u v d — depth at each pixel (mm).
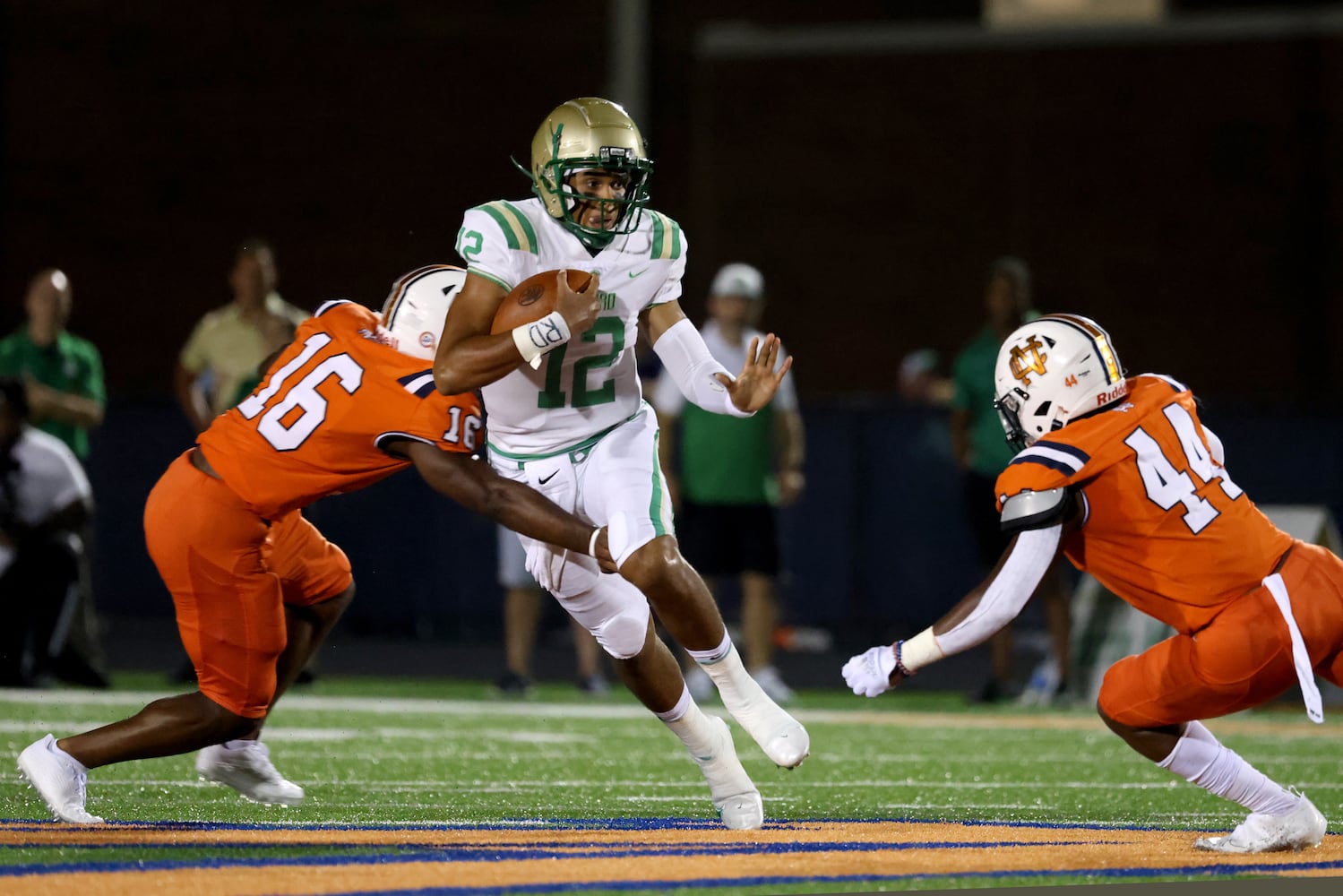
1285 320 53375
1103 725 23469
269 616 12516
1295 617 11805
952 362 55188
